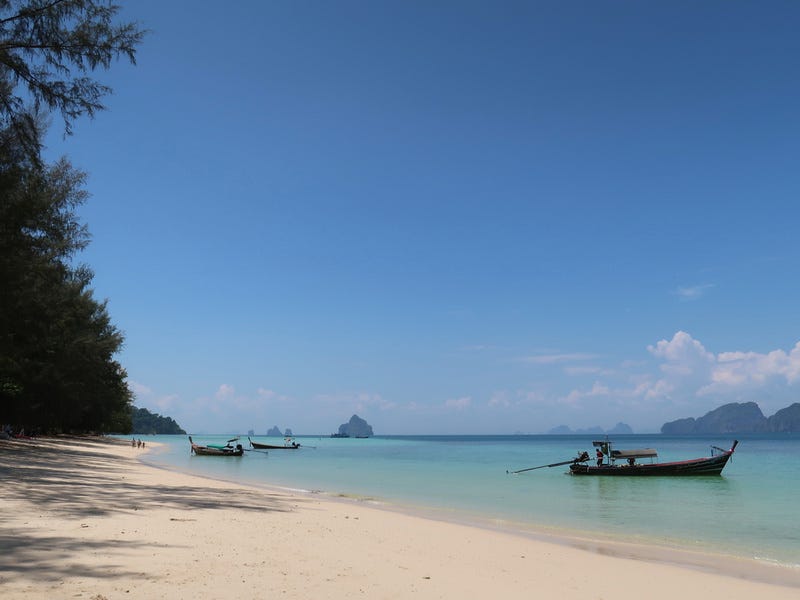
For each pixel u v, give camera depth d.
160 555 8.16
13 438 49.47
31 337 28.52
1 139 16.59
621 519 19.19
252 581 7.12
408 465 52.22
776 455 78.00
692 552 13.30
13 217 19.98
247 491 21.86
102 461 34.53
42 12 13.42
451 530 14.46
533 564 10.37
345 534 12.18
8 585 6.01
